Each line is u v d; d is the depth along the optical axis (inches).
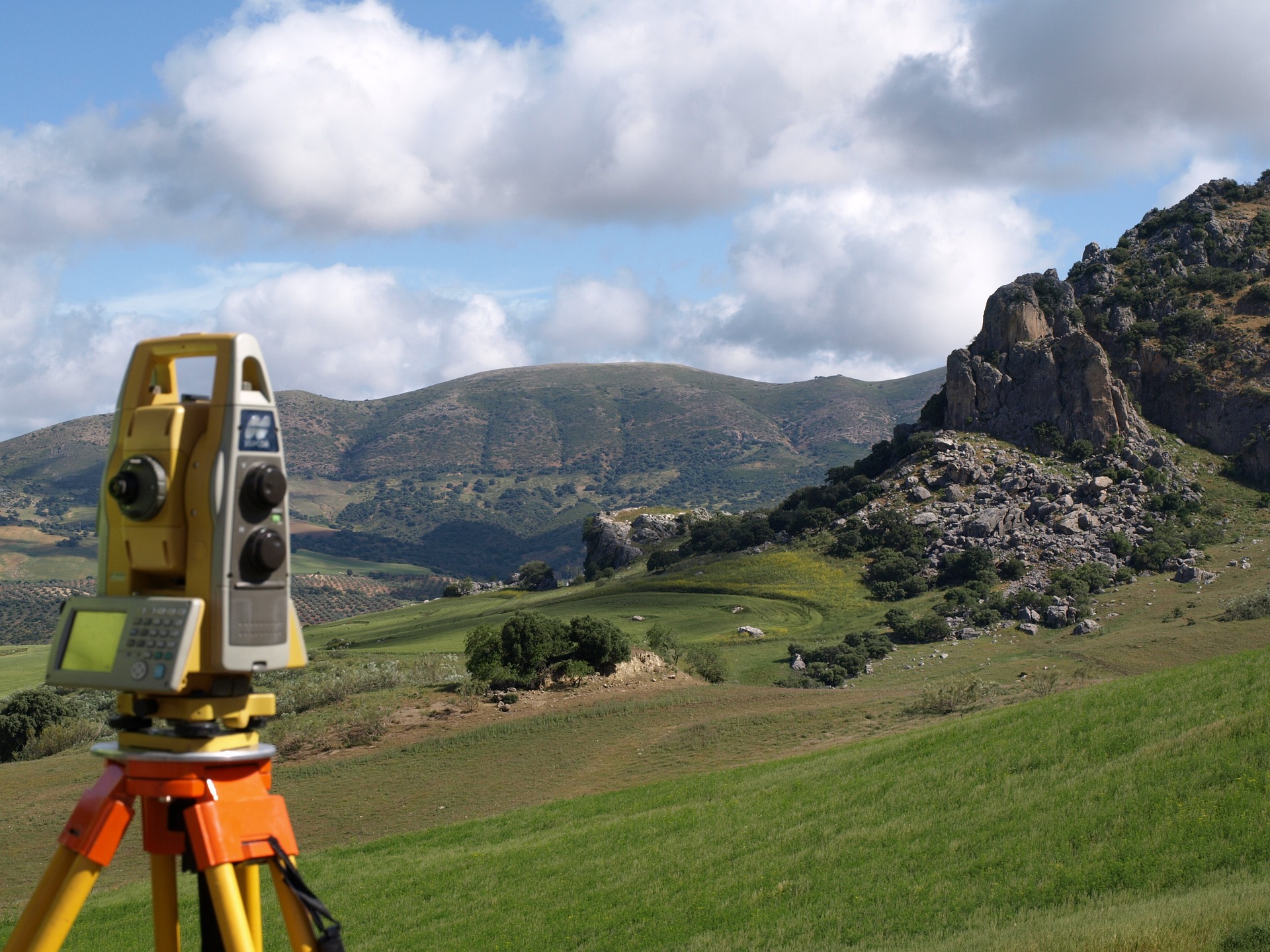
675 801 1259.2
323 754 2097.7
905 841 784.3
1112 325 6781.5
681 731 2030.0
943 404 7012.8
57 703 2699.3
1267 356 6373.0
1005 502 5787.4
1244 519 5516.7
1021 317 6653.5
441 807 1706.4
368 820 1673.2
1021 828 726.5
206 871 203.8
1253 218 7421.3
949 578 5275.6
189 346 215.9
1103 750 854.5
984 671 3508.9
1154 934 447.5
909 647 4429.1
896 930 613.6
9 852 1624.0
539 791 1745.8
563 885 919.7
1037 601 4648.1
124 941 939.3
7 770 2262.6
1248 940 416.8
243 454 207.2
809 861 803.4
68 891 204.2
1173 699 945.5
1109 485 5757.9
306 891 210.5
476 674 2491.4
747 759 1764.3
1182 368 6486.2
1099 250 7401.6
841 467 7293.3
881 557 5615.2
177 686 196.1
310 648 5693.9
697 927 717.3
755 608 5280.5
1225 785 677.9
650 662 2699.3
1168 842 621.9
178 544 209.6
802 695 2354.8
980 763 943.0
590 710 2231.8
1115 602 4655.5
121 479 209.2
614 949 713.6
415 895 994.7
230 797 209.3
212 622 204.1
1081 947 454.0
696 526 7273.6
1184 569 4817.9
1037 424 6363.2
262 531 209.0
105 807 207.8
